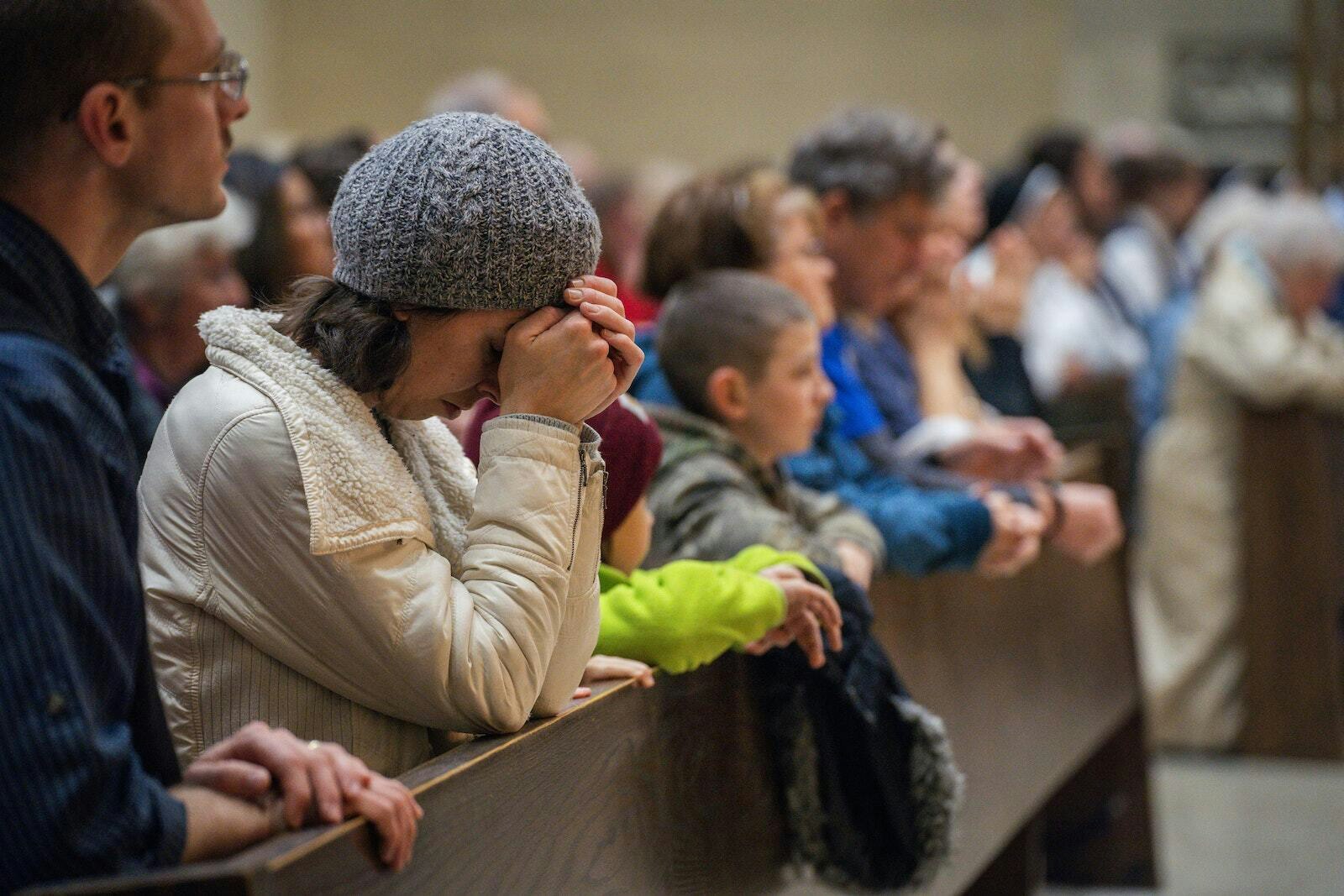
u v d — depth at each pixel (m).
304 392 3.61
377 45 20.89
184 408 3.68
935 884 6.26
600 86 21.59
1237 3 23.84
